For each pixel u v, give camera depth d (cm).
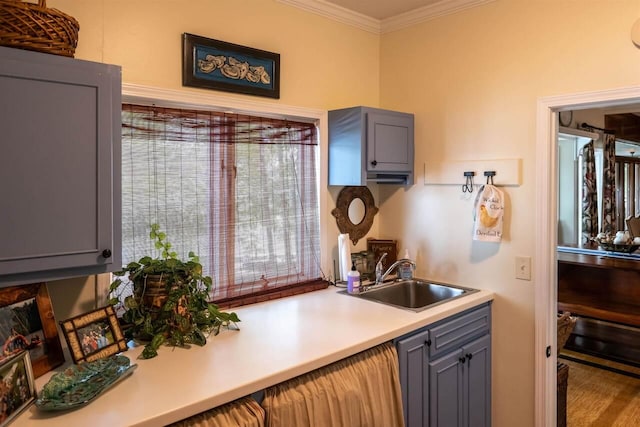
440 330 214
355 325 194
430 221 274
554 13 221
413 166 279
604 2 205
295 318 204
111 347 158
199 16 207
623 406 315
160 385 138
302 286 253
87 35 175
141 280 176
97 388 131
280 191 246
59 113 136
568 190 502
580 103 213
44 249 135
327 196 266
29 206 132
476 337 238
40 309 149
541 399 233
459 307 222
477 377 238
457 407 225
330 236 270
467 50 254
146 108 196
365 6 265
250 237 233
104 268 148
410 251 286
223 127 221
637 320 322
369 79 291
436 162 269
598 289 372
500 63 241
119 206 149
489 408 248
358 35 283
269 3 235
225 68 215
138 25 189
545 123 225
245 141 230
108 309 164
